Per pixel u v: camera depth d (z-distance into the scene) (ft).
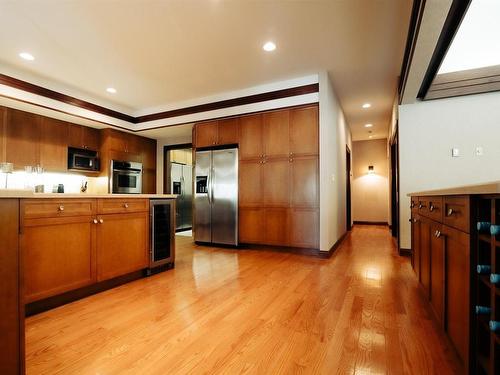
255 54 10.19
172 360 4.45
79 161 15.29
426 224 6.20
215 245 14.53
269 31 8.73
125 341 5.04
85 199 7.25
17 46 9.60
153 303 6.84
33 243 6.15
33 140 13.29
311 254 12.17
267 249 13.24
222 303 6.83
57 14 7.82
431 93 10.85
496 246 2.96
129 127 16.99
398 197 12.16
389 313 6.20
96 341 5.04
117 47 9.69
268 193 13.14
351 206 22.68
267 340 5.08
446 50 7.73
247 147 13.73
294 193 12.53
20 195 3.29
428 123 11.25
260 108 13.25
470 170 10.77
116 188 16.60
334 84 13.05
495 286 2.99
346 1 7.35
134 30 8.63
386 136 23.95
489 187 2.80
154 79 12.47
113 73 11.85
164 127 16.39
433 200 5.51
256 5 7.50
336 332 5.36
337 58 10.48
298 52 10.04
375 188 24.79
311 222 12.16
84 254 7.18
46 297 6.34
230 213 14.05
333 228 13.03
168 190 19.86
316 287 8.00
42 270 6.29
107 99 15.25
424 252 6.48
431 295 5.74
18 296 3.30
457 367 4.20
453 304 4.17
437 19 6.14
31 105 12.17
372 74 11.90
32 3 7.34
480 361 3.28
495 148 10.55
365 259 11.48
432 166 11.21
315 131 12.14
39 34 8.84
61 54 10.14
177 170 21.35
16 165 12.60
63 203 6.75
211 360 4.45
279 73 11.85
